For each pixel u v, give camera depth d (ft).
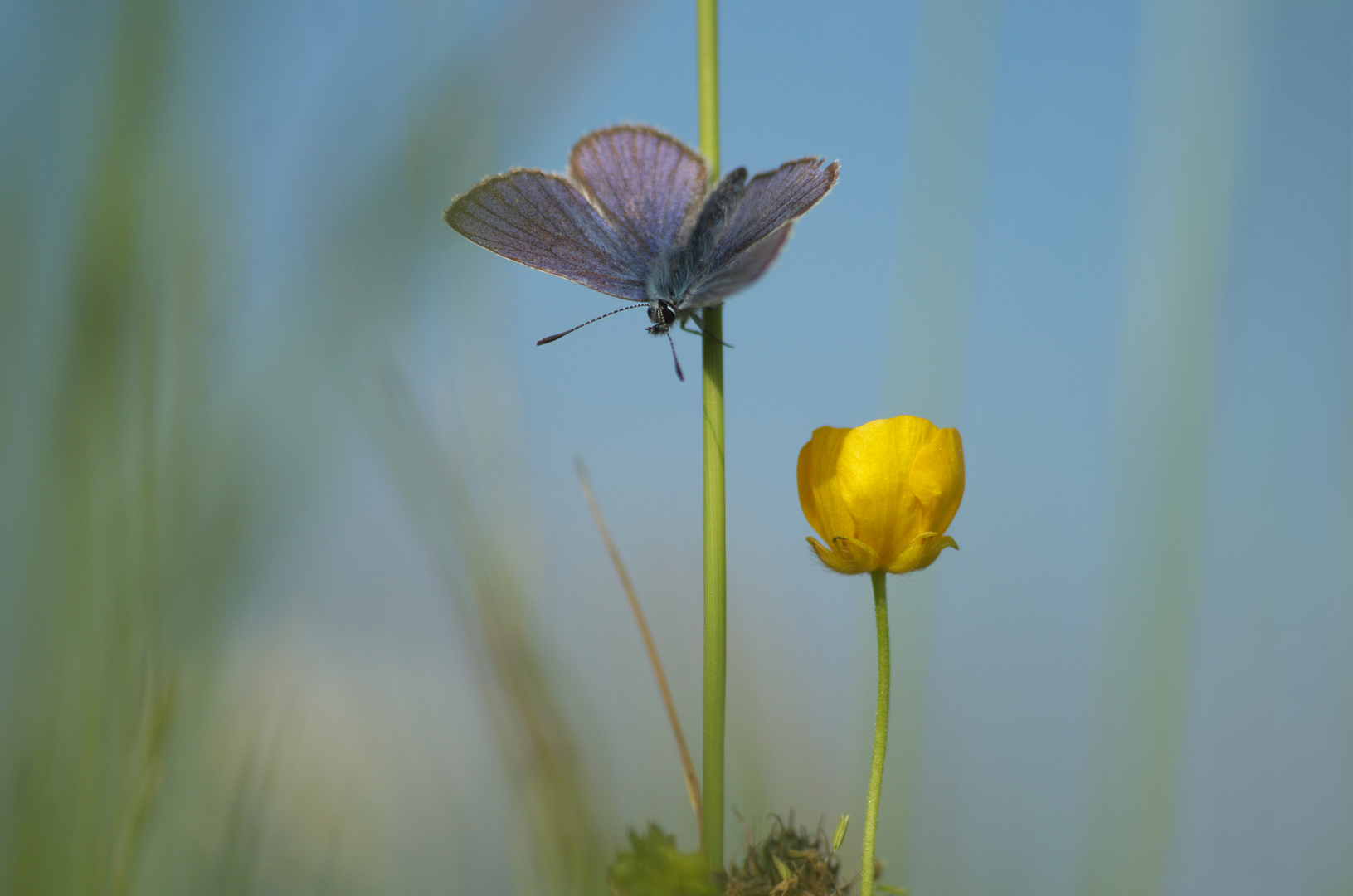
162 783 1.28
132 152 1.26
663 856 1.30
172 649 1.27
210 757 1.30
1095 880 1.35
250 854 1.30
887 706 1.32
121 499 1.27
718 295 1.33
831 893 1.31
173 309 1.27
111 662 1.27
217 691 1.29
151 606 1.27
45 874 1.27
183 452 1.27
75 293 1.26
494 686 1.32
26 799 1.27
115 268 1.26
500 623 1.32
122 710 1.27
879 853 1.38
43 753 1.27
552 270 1.36
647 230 1.37
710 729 1.32
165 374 1.27
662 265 1.36
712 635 1.32
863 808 1.38
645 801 1.36
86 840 1.27
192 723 1.29
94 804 1.27
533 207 1.36
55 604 1.27
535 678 1.32
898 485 1.33
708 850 1.32
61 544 1.26
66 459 1.26
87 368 1.26
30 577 1.26
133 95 1.26
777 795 1.38
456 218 1.35
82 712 1.27
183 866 1.29
